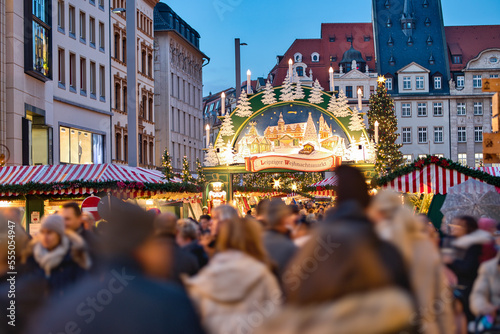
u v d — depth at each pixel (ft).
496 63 329.31
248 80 98.58
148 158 199.82
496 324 22.85
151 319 9.00
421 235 15.26
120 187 66.74
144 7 199.00
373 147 95.45
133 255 9.49
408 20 339.77
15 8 113.70
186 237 28.68
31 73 118.21
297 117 97.35
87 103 151.33
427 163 67.36
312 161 90.89
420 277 14.80
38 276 17.74
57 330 8.89
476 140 328.49
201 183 95.55
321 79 346.54
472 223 26.27
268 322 8.56
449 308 15.48
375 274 8.35
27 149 115.96
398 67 335.47
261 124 97.66
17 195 71.05
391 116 223.92
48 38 127.34
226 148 97.19
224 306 16.57
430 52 335.67
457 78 330.95
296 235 28.14
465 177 66.85
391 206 15.07
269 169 91.61
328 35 355.97
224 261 17.19
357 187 12.19
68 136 142.10
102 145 159.74
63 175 69.87
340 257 8.39
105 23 163.94
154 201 86.89
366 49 350.23
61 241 20.44
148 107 202.28
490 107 328.29
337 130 96.73
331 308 8.25
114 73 170.81
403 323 8.29
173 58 238.48
